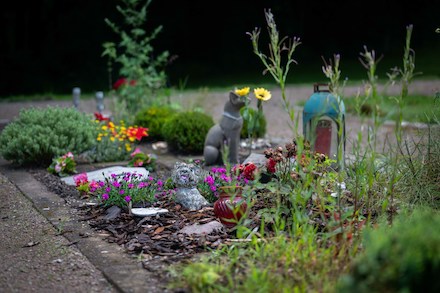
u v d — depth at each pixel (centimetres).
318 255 344
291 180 421
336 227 389
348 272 320
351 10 3098
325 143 618
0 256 420
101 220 485
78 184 588
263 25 2853
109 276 364
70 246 432
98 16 2447
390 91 1778
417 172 486
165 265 377
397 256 231
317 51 3100
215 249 403
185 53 2805
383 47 3161
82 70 2402
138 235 440
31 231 474
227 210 438
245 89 694
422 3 3198
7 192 609
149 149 900
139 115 978
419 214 354
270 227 431
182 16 2731
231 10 2823
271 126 1198
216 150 724
